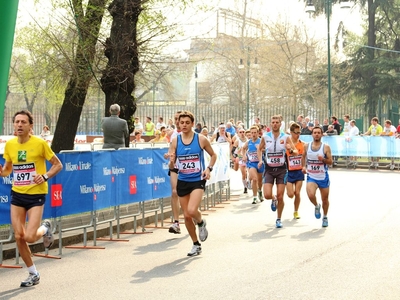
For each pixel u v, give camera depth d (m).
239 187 20.50
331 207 14.34
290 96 45.69
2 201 8.33
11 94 43.31
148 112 42.91
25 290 7.09
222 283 7.15
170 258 8.83
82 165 9.65
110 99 15.27
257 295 6.56
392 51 41.06
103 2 14.72
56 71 16.69
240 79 49.47
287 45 45.19
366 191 17.94
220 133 21.81
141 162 11.39
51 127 39.19
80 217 9.82
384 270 7.71
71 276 7.78
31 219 7.36
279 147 11.52
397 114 36.91
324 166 11.48
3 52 4.00
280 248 9.37
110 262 8.65
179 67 20.62
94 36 14.81
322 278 7.31
